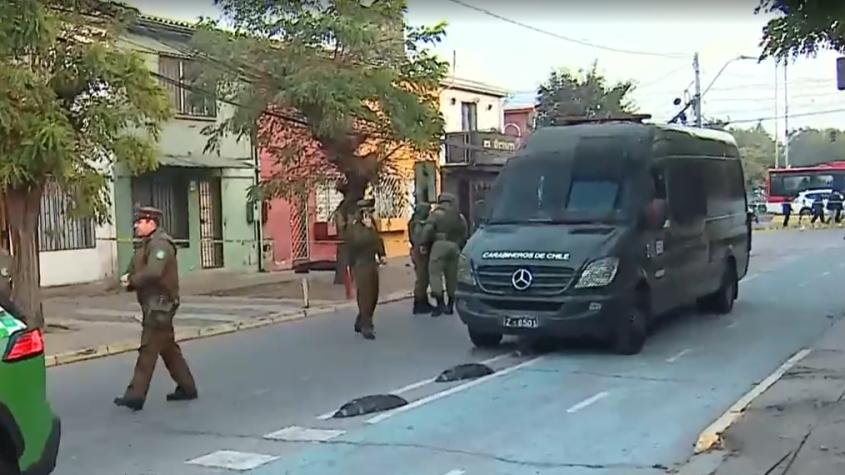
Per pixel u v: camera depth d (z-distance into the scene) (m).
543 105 51.38
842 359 11.41
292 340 14.59
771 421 8.32
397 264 28.77
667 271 13.34
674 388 10.33
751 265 25.73
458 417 9.10
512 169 13.74
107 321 16.62
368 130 20.84
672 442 8.12
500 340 13.25
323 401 9.98
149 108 14.20
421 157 22.67
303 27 20.00
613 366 11.63
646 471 7.29
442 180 34.16
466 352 12.93
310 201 28.67
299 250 28.47
